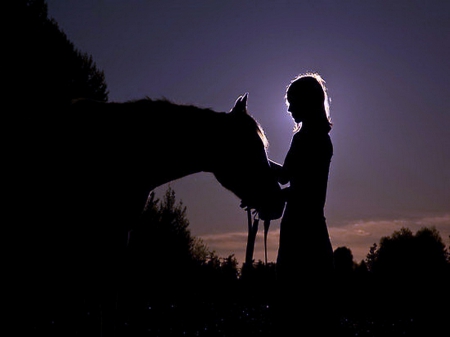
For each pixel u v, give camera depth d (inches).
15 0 503.8
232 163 211.2
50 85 496.7
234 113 214.4
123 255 208.2
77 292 207.3
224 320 331.9
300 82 205.2
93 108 213.5
